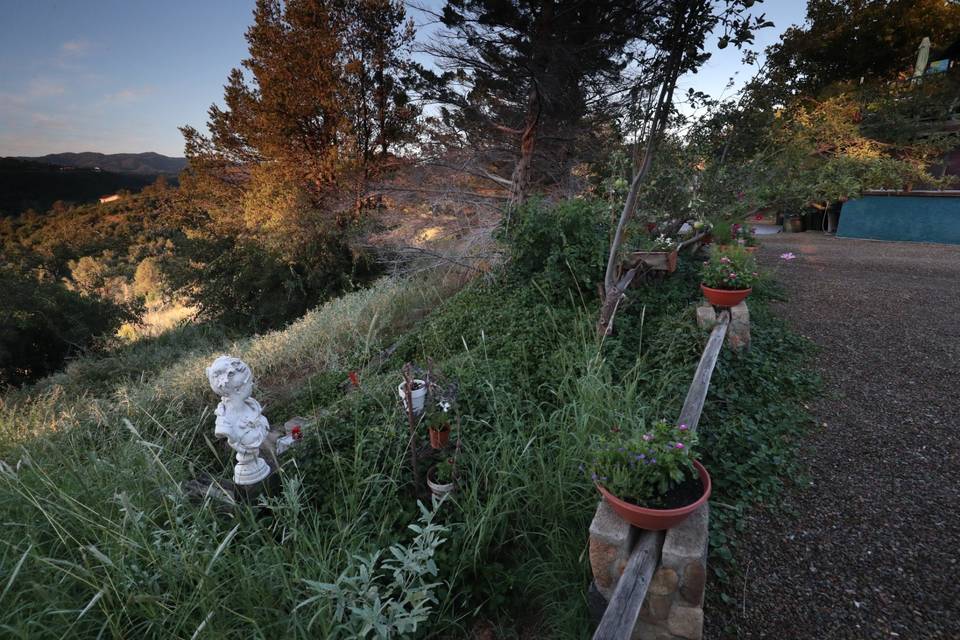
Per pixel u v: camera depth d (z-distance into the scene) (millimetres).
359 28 14961
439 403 3402
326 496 3207
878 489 2941
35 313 11930
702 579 2035
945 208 10766
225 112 18281
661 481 2141
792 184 6836
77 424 4727
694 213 6859
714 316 4711
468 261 9812
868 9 15742
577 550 2727
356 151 15484
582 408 3346
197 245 13531
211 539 2578
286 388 6355
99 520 2633
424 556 2186
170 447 4238
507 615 2611
